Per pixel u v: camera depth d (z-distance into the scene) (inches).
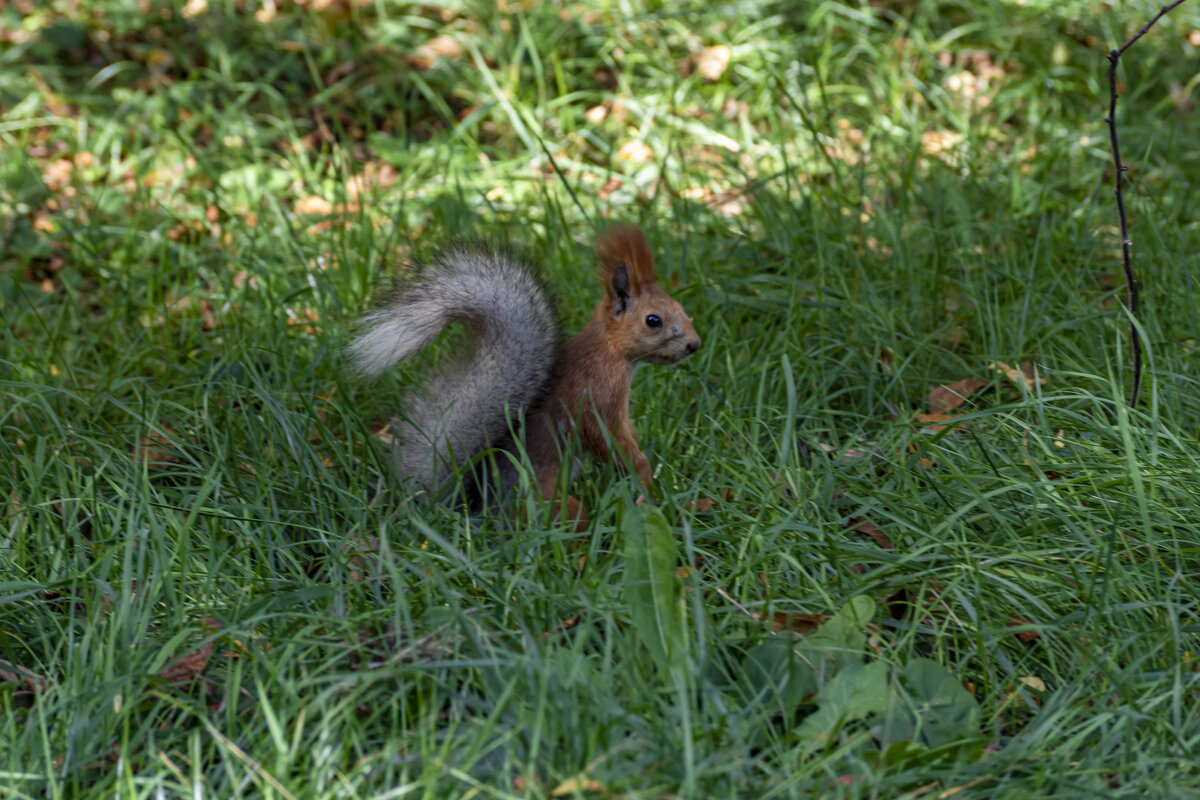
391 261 275.3
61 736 134.1
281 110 363.6
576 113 359.6
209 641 145.1
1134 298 197.9
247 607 153.2
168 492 187.5
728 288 251.3
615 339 189.2
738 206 306.3
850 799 125.3
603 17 402.0
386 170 339.6
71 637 148.8
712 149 336.2
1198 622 156.4
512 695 135.8
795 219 281.4
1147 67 366.6
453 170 319.9
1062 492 176.6
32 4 412.8
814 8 400.2
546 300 189.9
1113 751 136.9
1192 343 224.7
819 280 244.8
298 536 182.4
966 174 314.2
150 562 171.2
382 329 181.9
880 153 322.3
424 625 149.9
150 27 405.4
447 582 160.7
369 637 150.6
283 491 190.4
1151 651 146.5
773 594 161.6
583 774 121.0
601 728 127.5
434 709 133.0
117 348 244.4
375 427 223.0
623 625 151.3
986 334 242.8
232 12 412.8
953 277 262.4
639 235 190.9
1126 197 288.5
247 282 259.9
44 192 313.7
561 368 192.4
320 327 246.8
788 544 168.6
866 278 244.4
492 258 185.5
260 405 221.3
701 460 199.0
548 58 380.8
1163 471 176.6
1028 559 164.2
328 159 343.9
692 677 134.7
